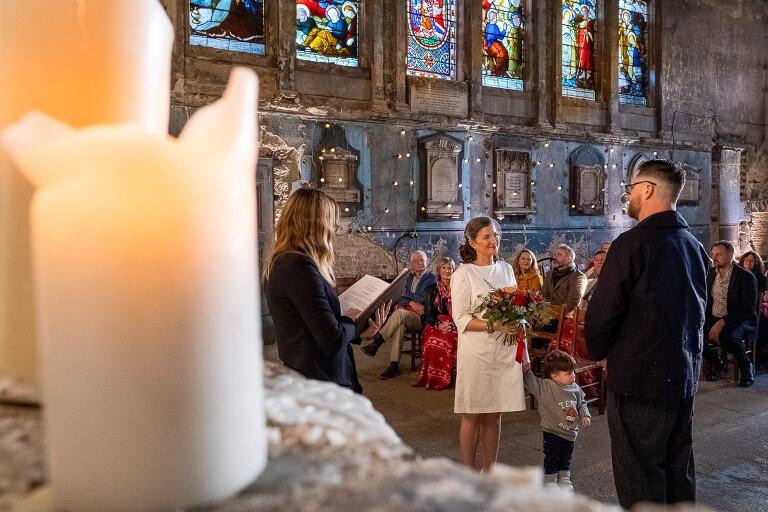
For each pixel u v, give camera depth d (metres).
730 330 5.66
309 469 0.38
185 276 0.33
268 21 8.24
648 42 12.16
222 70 7.90
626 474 2.14
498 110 10.27
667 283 2.07
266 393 0.54
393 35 9.19
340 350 2.02
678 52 12.42
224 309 0.35
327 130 8.68
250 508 0.32
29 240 0.49
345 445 0.42
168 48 0.56
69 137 0.32
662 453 2.13
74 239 0.32
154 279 0.32
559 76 10.80
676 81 12.39
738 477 3.53
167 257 0.33
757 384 5.71
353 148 8.88
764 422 4.57
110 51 0.49
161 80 0.55
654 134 12.16
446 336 5.36
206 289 0.34
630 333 2.11
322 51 8.77
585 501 0.31
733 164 13.47
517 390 2.93
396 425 4.42
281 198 8.28
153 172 0.32
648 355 2.07
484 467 3.09
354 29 9.01
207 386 0.34
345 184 8.74
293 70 8.37
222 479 0.34
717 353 5.85
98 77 0.49
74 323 0.33
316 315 1.89
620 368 2.13
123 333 0.32
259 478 0.37
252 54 8.14
